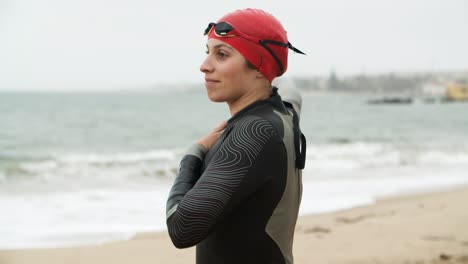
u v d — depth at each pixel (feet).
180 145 80.12
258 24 5.03
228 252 4.97
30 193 30.76
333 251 17.06
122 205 26.81
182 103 270.46
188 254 17.21
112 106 221.25
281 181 4.86
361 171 43.32
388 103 335.47
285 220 5.04
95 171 41.34
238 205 4.81
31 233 20.70
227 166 4.67
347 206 27.30
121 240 19.58
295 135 5.13
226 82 5.08
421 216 23.09
